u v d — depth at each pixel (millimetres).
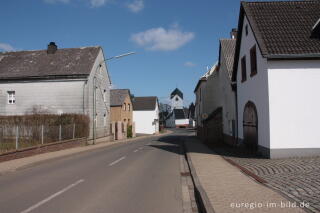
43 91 29938
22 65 31906
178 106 119875
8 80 30672
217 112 27281
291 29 14961
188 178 10484
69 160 15781
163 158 16406
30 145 17516
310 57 13500
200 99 37531
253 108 16156
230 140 22953
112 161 15070
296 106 13617
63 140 21562
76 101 29266
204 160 13938
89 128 27609
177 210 6672
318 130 13547
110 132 36219
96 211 6508
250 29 16656
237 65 20109
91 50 32281
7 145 16031
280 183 8492
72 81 29484
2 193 8227
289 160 12773
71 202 7227
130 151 20734
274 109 13633
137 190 8539
